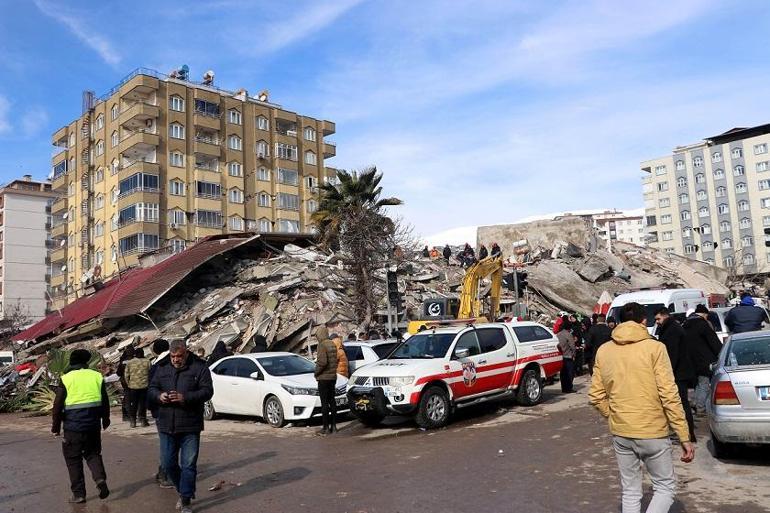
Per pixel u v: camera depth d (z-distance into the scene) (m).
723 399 7.17
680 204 94.56
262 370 13.58
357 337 23.08
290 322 23.84
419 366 11.38
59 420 7.27
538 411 12.49
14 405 20.23
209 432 12.65
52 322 33.25
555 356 14.10
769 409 6.86
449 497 6.63
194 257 28.16
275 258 28.73
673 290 17.95
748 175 88.44
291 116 66.06
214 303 25.22
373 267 26.39
